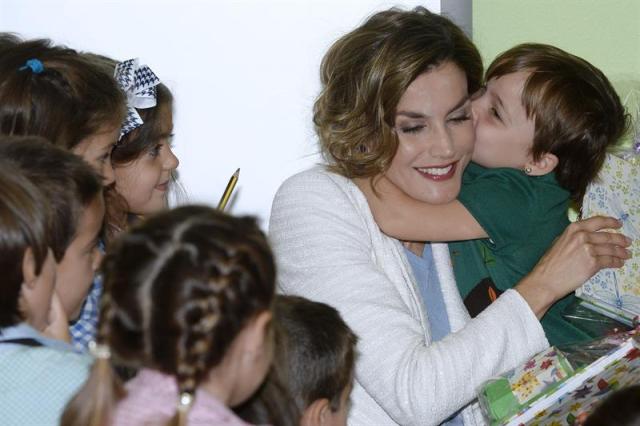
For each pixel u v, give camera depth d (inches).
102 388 54.1
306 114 105.6
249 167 107.1
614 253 83.2
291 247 83.2
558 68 89.6
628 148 96.7
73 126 78.4
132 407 54.6
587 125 89.0
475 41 116.0
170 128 95.0
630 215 90.1
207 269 53.4
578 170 90.8
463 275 89.7
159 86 93.7
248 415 66.5
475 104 92.1
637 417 62.7
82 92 79.2
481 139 91.6
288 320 71.2
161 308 52.9
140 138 91.4
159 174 94.3
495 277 89.7
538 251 89.4
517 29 115.9
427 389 75.8
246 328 55.5
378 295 79.8
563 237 82.9
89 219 69.4
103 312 54.9
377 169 83.4
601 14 115.3
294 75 105.0
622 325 90.6
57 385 62.7
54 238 66.3
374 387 77.8
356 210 84.0
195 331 52.9
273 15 103.9
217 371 55.2
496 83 91.0
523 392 76.2
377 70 79.6
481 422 85.4
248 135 106.5
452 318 86.7
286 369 67.3
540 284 81.0
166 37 104.9
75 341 79.8
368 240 83.7
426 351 77.1
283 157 106.7
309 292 81.0
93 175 70.1
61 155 69.0
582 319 92.8
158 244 54.2
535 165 91.1
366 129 81.7
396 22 81.2
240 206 107.5
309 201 83.7
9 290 62.3
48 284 65.4
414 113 80.4
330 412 73.3
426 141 81.4
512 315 79.0
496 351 77.4
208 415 54.3
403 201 85.0
